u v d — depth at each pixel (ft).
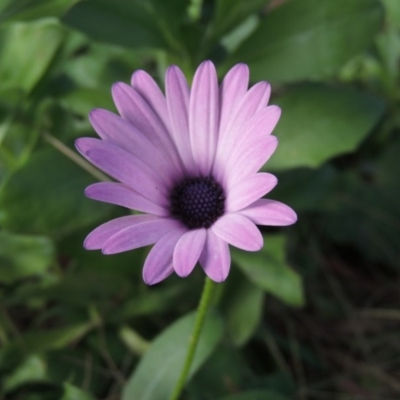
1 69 1.48
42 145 1.48
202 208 1.18
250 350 1.57
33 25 1.48
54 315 1.52
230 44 1.58
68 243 1.44
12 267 1.41
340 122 1.43
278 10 1.43
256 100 1.16
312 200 1.49
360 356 1.60
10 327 1.48
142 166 1.17
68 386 1.36
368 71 1.79
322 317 1.63
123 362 1.47
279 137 1.43
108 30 1.39
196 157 1.20
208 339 1.32
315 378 1.57
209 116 1.19
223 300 1.48
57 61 1.48
